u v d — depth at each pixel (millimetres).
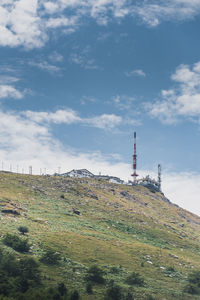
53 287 89938
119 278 110000
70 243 132375
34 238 126625
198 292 110000
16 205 163500
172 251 163875
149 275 120188
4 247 109125
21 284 86500
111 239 153875
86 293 92375
